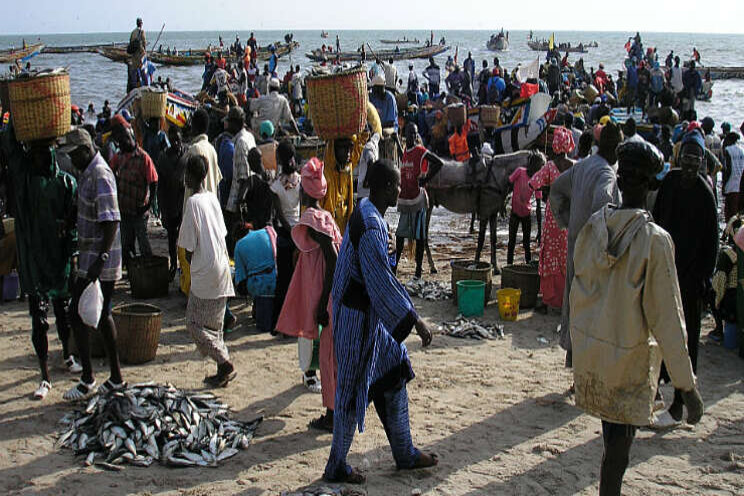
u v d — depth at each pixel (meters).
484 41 170.88
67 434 5.07
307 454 4.93
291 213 7.22
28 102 5.14
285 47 74.56
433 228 12.94
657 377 3.63
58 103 5.26
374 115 8.80
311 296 5.30
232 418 5.46
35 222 5.53
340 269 4.38
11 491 4.40
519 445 5.05
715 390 6.03
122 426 4.96
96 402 5.32
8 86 5.18
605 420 3.63
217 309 5.99
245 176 8.45
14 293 8.41
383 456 4.91
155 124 9.74
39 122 5.20
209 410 5.30
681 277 5.39
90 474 4.61
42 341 5.81
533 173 9.23
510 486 4.50
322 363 5.16
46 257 5.61
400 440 4.59
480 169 9.34
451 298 8.68
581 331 3.65
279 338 7.33
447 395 5.91
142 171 8.54
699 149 5.26
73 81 50.25
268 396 5.90
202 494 4.39
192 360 6.70
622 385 3.55
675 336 3.39
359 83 6.68
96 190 5.35
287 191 7.16
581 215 5.46
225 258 5.99
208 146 8.41
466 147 16.92
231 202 8.58
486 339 7.29
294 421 5.45
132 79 19.53
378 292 4.17
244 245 7.39
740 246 6.34
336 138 6.85
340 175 7.09
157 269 8.52
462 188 9.38
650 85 28.61
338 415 4.41
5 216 8.05
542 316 8.07
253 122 13.88
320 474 4.64
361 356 4.32
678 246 5.38
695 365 5.51
